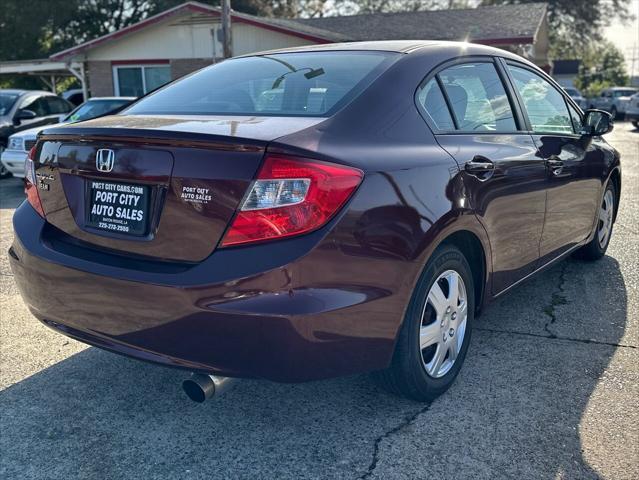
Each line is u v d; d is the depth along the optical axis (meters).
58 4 31.38
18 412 2.87
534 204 3.50
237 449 2.59
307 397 3.00
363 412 2.85
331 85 2.83
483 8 23.31
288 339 2.17
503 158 3.17
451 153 2.84
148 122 2.57
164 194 2.34
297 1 39.41
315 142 2.31
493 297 3.31
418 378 2.75
